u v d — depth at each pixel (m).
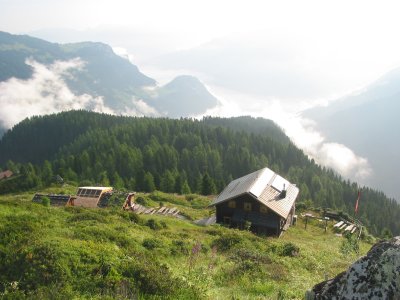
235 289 14.64
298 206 72.94
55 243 14.45
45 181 112.38
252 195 49.97
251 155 171.38
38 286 11.54
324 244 40.28
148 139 185.00
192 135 184.75
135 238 22.23
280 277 17.39
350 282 5.47
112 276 12.31
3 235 16.33
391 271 5.23
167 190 111.56
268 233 49.66
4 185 114.44
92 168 137.00
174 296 11.67
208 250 24.56
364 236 54.06
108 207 50.75
